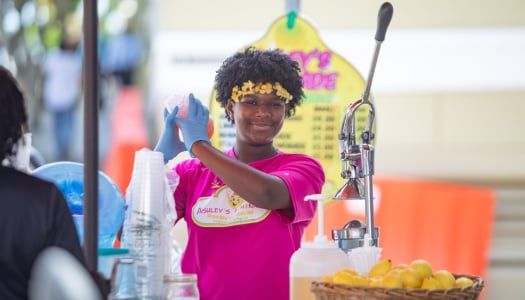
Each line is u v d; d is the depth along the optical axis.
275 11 7.56
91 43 3.13
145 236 3.39
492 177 7.64
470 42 7.57
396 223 6.72
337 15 7.43
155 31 8.65
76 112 9.53
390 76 7.57
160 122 8.30
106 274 3.28
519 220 7.59
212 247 3.74
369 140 3.65
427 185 6.75
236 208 3.75
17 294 2.84
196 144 3.64
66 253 2.66
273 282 3.69
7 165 2.99
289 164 3.84
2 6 9.15
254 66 3.80
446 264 6.68
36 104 9.45
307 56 4.50
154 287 3.34
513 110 7.61
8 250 2.83
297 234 3.85
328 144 4.48
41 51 9.45
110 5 9.15
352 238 3.55
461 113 7.64
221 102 3.97
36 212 2.86
